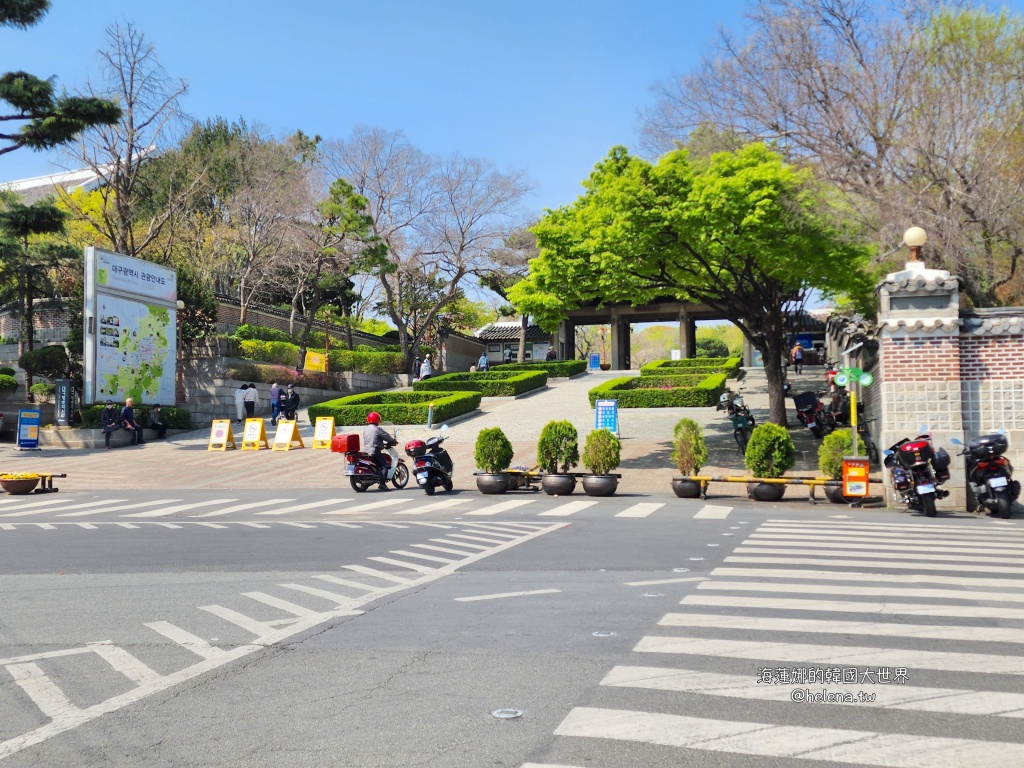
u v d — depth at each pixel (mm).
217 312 43312
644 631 6211
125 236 36250
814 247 20625
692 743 4113
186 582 8523
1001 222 21859
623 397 33625
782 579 8156
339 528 13055
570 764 3889
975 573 8422
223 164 49750
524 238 49281
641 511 14977
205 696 4957
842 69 24297
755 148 20375
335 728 4402
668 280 23875
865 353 22141
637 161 20609
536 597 7520
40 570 9336
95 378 30625
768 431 17078
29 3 26500
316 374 42750
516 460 24172
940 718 4414
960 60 23719
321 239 44812
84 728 4477
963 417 15844
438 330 60125
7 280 41781
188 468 24406
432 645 5953
